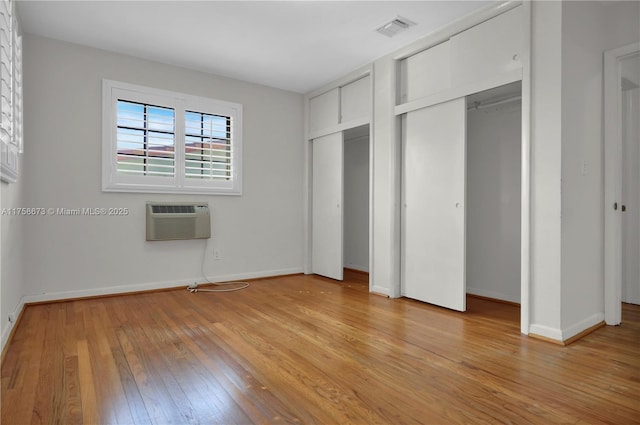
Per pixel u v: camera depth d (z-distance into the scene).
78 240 3.53
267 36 3.38
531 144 2.55
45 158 3.37
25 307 3.24
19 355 2.20
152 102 3.93
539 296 2.53
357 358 2.18
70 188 3.49
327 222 4.76
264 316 3.04
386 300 3.59
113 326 2.76
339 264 4.57
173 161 4.06
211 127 4.29
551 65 2.45
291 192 4.98
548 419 1.55
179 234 3.99
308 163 5.04
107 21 3.10
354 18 3.05
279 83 4.67
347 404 1.67
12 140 2.30
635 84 3.40
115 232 3.73
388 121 3.75
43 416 1.55
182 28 3.23
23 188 3.21
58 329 2.68
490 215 3.69
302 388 1.81
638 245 3.48
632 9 2.71
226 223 4.44
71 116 3.50
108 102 3.67
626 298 3.56
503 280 3.58
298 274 5.01
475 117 3.82
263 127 4.73
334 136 4.61
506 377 1.94
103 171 3.63
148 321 2.89
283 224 4.91
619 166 2.80
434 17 3.04
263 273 4.72
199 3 2.82
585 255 2.65
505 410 1.62
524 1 2.56
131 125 3.81
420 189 3.51
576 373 1.98
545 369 2.03
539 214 2.52
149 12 2.96
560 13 2.40
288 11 2.94
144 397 1.72
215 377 1.93
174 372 1.98
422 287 3.50
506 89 3.07
